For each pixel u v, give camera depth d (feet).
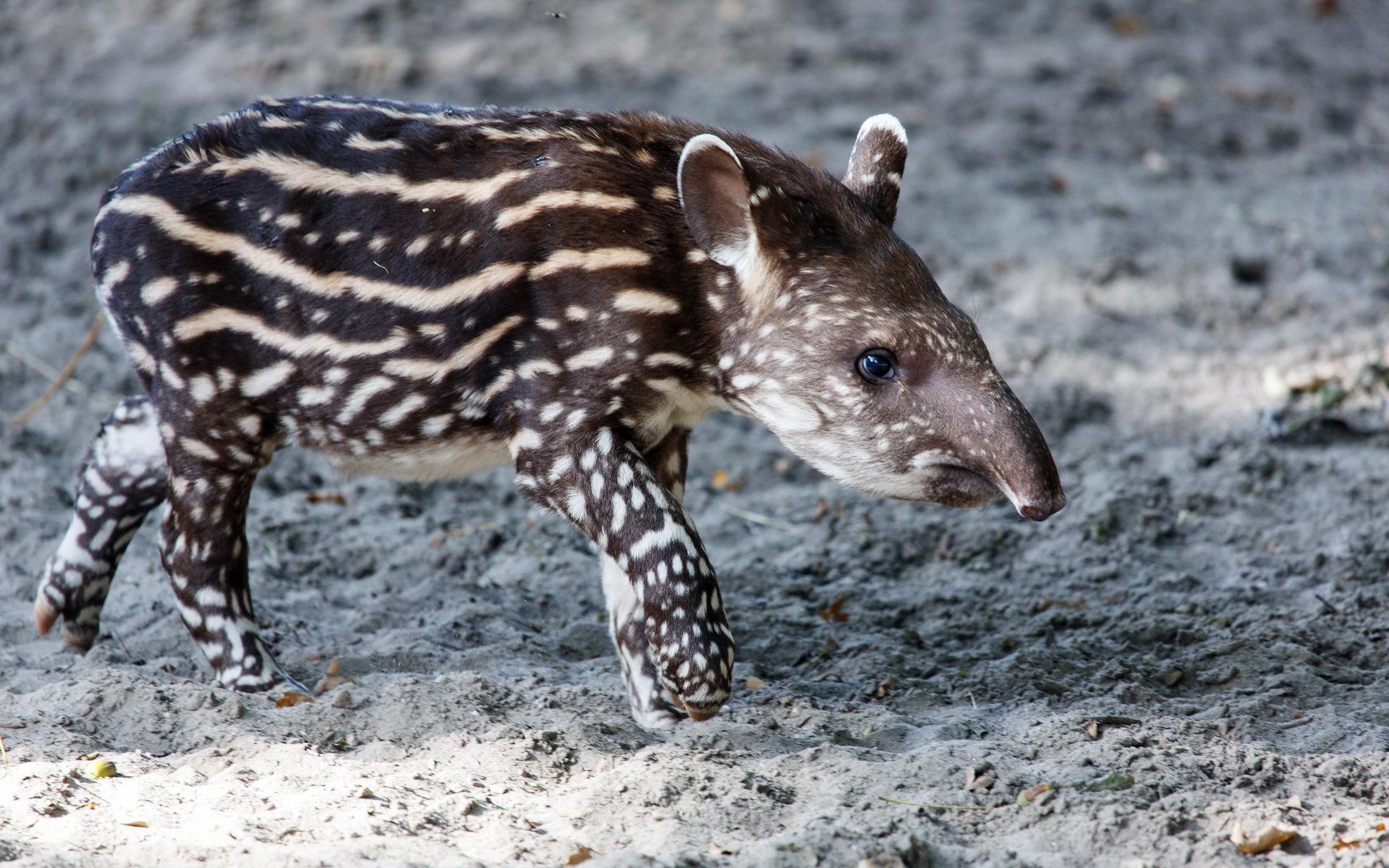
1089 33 72.59
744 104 60.44
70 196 49.26
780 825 20.89
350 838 19.72
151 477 27.02
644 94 60.39
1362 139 62.85
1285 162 59.93
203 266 24.12
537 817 21.02
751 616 30.37
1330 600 30.42
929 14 73.61
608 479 23.48
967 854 19.76
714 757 23.08
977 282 48.21
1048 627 29.86
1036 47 69.92
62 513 34.01
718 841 20.12
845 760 22.74
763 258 23.15
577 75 61.77
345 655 27.35
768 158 24.63
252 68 59.06
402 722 23.95
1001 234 51.70
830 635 29.53
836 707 26.05
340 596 31.19
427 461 25.55
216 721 23.68
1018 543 34.27
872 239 23.85
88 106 54.19
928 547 34.40
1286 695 26.32
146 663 27.35
